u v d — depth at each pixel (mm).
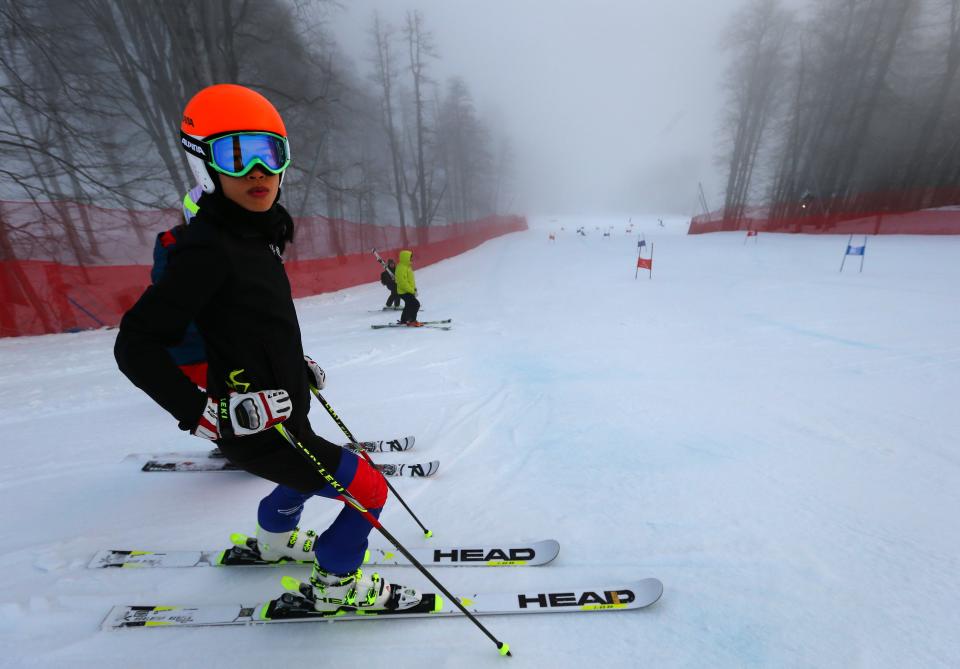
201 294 973
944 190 25250
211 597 1629
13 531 1997
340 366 5016
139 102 13891
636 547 1927
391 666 1360
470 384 4223
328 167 19031
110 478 2473
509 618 1553
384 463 2689
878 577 1736
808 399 3641
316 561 1405
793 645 1434
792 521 2096
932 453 2742
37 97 10117
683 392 3850
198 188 1430
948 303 7188
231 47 11789
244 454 1134
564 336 6113
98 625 1482
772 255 15742
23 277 8469
